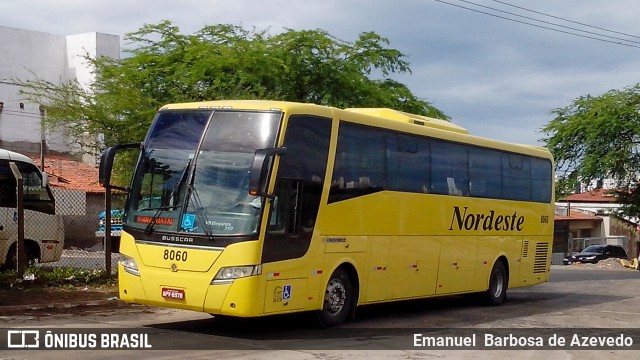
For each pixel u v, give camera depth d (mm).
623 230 62031
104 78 21500
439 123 16359
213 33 23234
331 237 12562
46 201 20031
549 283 26875
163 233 11438
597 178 47938
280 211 11477
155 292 11398
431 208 15383
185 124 12016
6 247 18672
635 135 47031
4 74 44062
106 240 17250
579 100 49125
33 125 44719
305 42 23344
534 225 19578
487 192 17453
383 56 24562
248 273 10961
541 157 20016
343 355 10367
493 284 18031
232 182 11320
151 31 22578
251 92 21047
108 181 11867
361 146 13383
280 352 10367
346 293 13180
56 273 16531
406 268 14664
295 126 11820
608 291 23562
